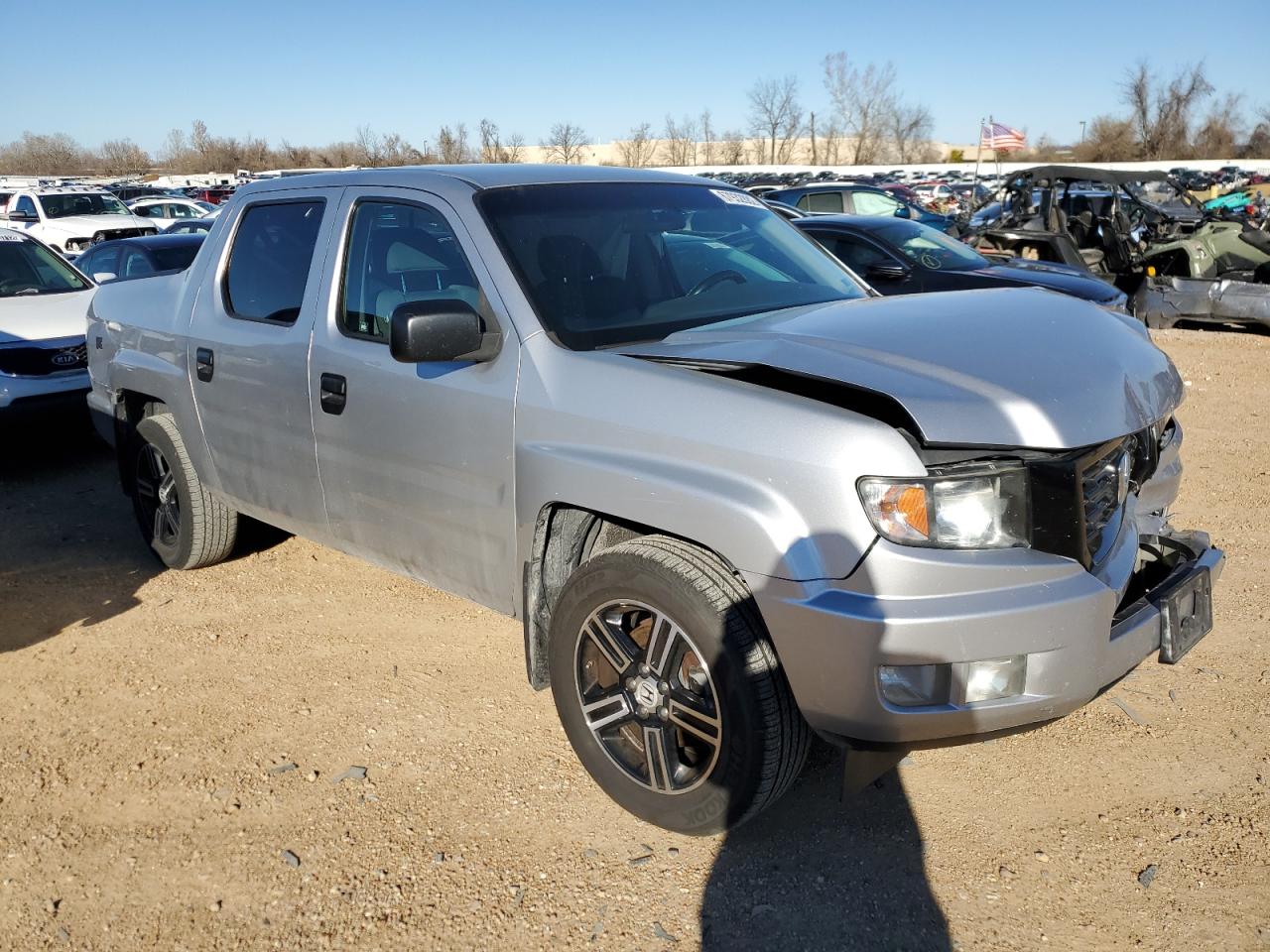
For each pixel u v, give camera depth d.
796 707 2.64
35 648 4.25
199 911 2.70
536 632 3.16
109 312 5.16
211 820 3.08
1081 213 13.88
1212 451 6.76
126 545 5.47
